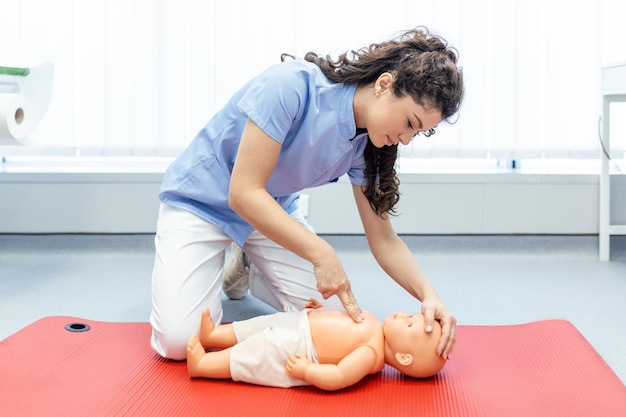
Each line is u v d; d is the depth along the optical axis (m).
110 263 2.60
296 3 2.67
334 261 1.39
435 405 1.30
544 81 2.74
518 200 2.78
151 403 1.30
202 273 1.57
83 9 2.66
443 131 2.75
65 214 2.73
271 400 1.32
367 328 1.39
